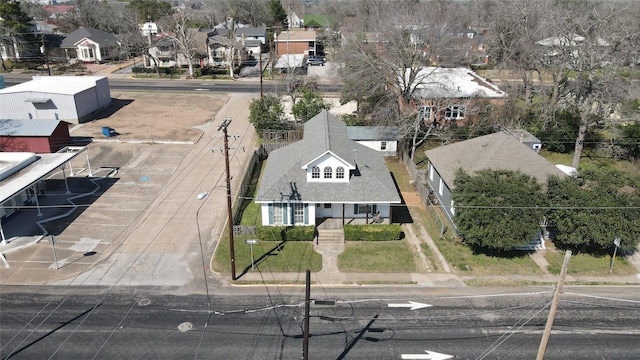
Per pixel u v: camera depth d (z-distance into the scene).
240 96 70.06
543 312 25.38
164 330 23.56
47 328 23.52
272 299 26.28
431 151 39.81
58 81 60.56
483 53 86.25
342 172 32.97
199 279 27.92
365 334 23.53
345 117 52.44
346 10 150.75
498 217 28.31
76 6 125.19
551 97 52.53
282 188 32.66
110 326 23.77
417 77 48.50
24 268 28.47
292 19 134.88
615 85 39.53
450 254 30.81
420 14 48.72
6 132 44.34
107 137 51.78
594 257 30.69
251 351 22.25
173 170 43.38
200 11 160.25
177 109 63.09
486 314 25.22
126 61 95.88
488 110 49.06
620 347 22.75
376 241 32.28
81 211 35.44
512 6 58.97
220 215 35.28
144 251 30.52
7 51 89.62
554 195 29.67
